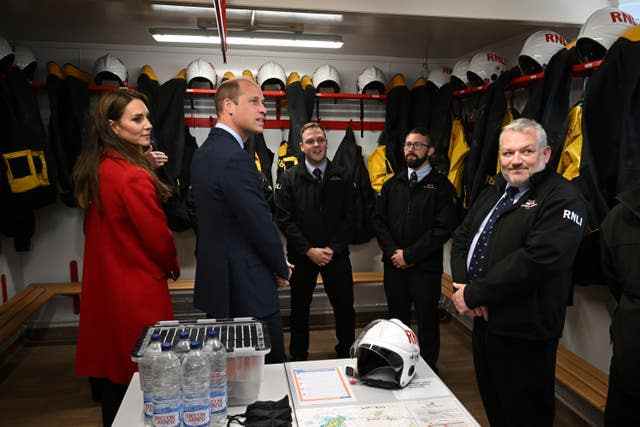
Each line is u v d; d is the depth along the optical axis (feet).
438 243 9.23
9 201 10.80
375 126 14.15
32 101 10.78
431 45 12.51
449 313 14.11
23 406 9.14
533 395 5.85
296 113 12.29
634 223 5.34
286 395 4.71
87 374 6.33
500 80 9.99
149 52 12.88
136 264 6.07
